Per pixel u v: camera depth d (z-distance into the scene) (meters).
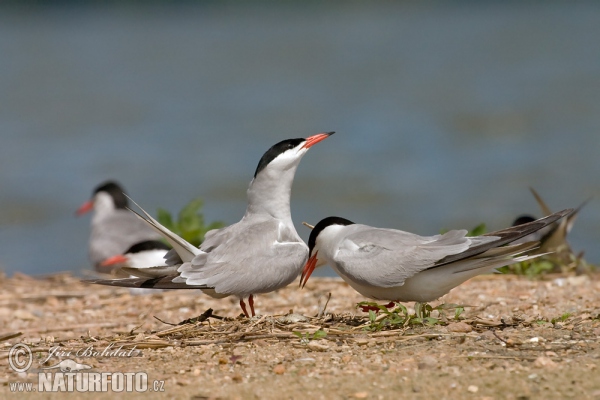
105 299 9.23
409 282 6.32
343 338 5.95
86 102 31.55
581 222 16.50
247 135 25.16
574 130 24.77
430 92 31.77
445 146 23.53
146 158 22.95
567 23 59.34
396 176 20.86
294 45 49.84
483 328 6.14
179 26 65.62
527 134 24.58
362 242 6.51
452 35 53.53
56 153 23.64
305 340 5.91
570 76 34.38
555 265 9.84
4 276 10.77
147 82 36.44
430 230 16.53
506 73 36.22
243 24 66.88
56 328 7.70
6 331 7.64
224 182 20.34
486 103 29.17
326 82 34.97
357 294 8.70
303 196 19.33
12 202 19.23
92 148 24.14
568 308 7.23
